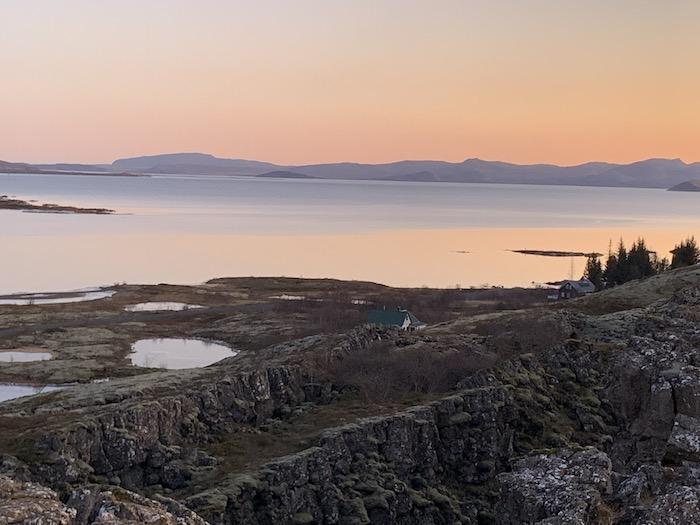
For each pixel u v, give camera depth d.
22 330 125.19
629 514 30.88
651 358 45.78
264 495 46.84
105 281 185.25
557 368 64.38
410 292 163.75
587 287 152.50
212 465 50.53
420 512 50.88
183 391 59.78
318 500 49.06
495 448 56.12
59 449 47.31
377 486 50.44
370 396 61.62
